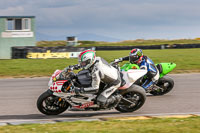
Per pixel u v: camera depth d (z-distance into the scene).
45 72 21.91
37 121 9.09
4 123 8.66
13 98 13.23
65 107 10.16
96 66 9.56
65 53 32.88
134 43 79.00
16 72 21.98
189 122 8.34
